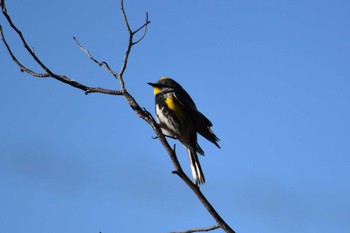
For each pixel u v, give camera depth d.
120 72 7.82
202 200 6.52
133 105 7.56
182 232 6.58
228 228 6.43
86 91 7.84
